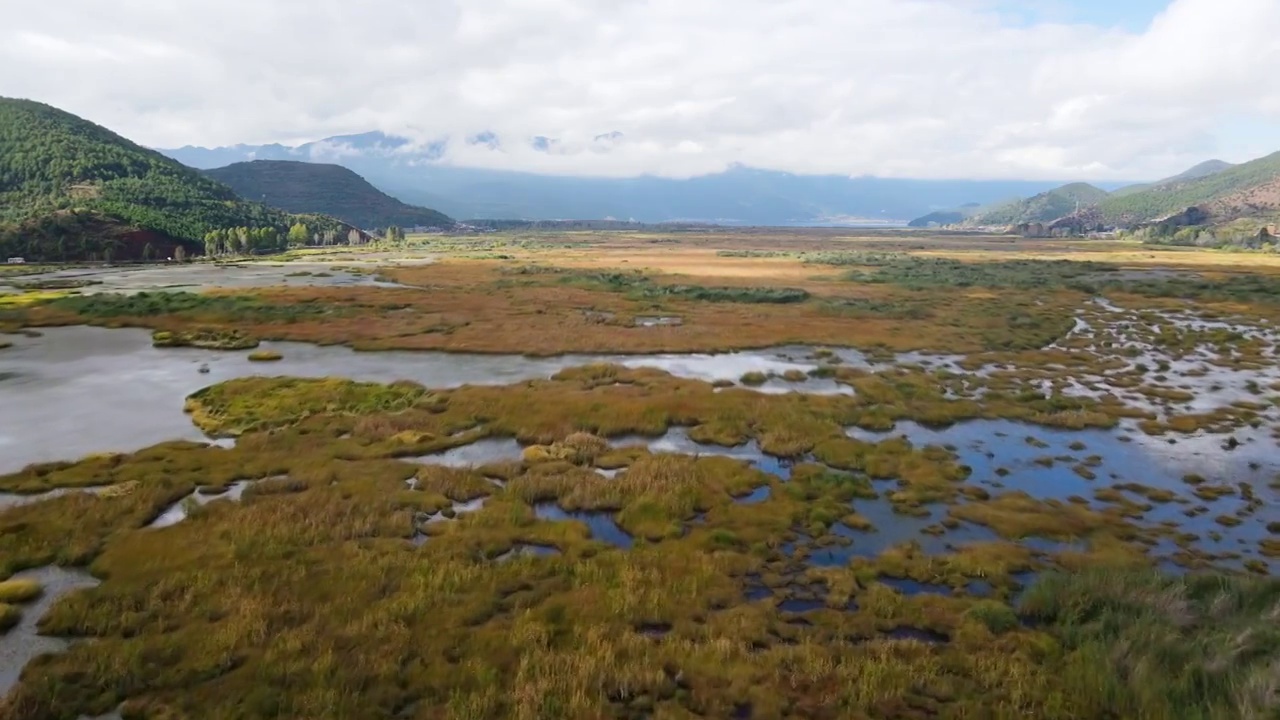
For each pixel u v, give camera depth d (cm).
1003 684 1805
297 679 1775
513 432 4012
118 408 4462
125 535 2605
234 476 3266
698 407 4459
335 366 5775
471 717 1650
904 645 1970
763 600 2236
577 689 1762
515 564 2417
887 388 5016
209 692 1730
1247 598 2156
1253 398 4966
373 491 3062
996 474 3488
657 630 2092
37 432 3966
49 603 2167
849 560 2558
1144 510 3047
